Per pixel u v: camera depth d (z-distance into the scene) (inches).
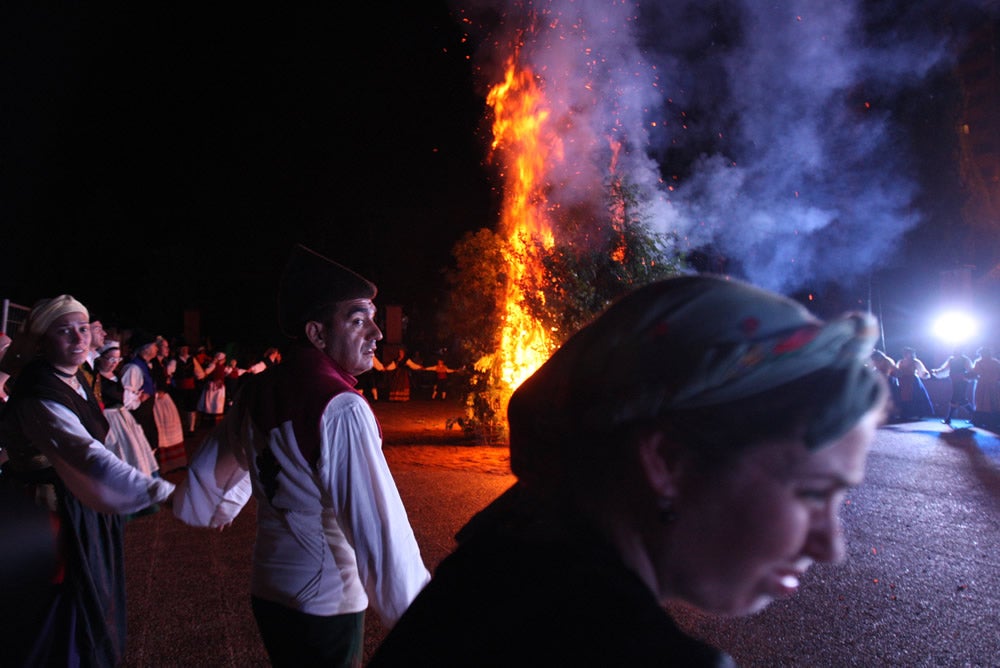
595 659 27.3
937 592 205.2
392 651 33.5
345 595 92.5
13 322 287.3
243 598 197.8
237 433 100.0
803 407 26.6
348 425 89.4
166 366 426.6
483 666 29.3
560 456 31.5
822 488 27.9
